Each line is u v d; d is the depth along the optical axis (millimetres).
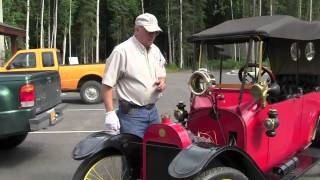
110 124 5035
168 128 4559
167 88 21562
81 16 49219
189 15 52000
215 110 5000
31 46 50344
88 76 16016
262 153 5152
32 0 47406
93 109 14281
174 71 44562
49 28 48062
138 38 5195
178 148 4500
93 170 4895
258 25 5230
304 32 5805
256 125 5008
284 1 55656
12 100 7180
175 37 52719
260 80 5129
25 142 9336
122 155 5047
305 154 6312
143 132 5266
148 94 5234
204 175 4246
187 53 51250
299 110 5941
